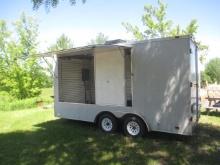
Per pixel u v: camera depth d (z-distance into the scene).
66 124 8.66
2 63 17.62
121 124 7.42
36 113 11.27
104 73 7.43
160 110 6.23
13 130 7.89
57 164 5.01
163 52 6.12
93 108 7.66
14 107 13.49
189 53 5.74
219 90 11.06
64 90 8.81
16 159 5.30
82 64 9.42
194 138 6.63
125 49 6.89
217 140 6.46
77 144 6.25
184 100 5.84
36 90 17.33
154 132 7.24
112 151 5.72
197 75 7.02
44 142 6.46
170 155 5.43
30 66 17.11
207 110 10.11
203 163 4.97
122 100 7.05
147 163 5.00
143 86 6.50
